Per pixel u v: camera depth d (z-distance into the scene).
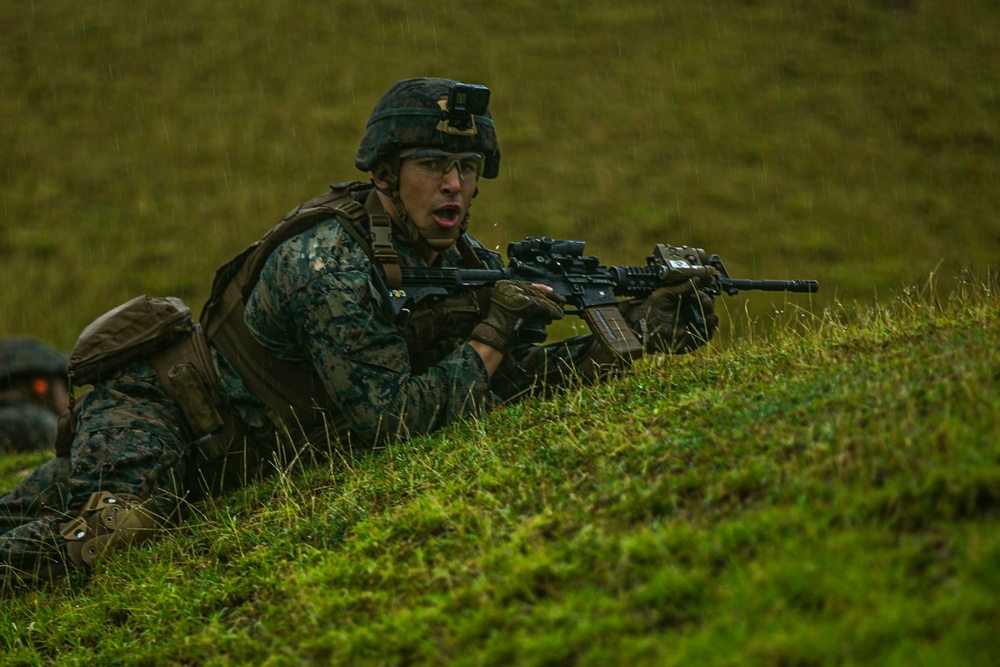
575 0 59.66
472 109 9.65
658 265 10.76
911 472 5.62
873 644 4.50
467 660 5.42
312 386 9.66
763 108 50.38
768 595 4.99
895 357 7.70
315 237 9.40
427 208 9.67
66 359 18.84
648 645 4.99
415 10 57.94
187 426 9.55
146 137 47.25
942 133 48.34
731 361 9.27
